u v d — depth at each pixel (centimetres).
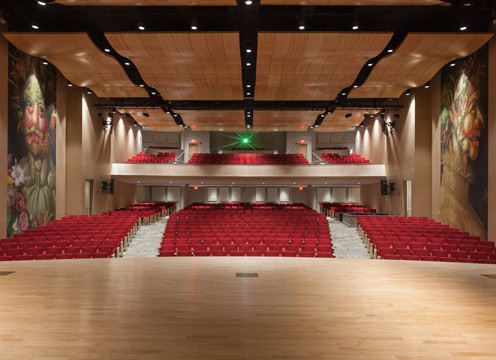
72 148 1433
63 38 928
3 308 395
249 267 627
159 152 2617
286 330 334
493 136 959
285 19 963
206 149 2655
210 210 1856
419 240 977
